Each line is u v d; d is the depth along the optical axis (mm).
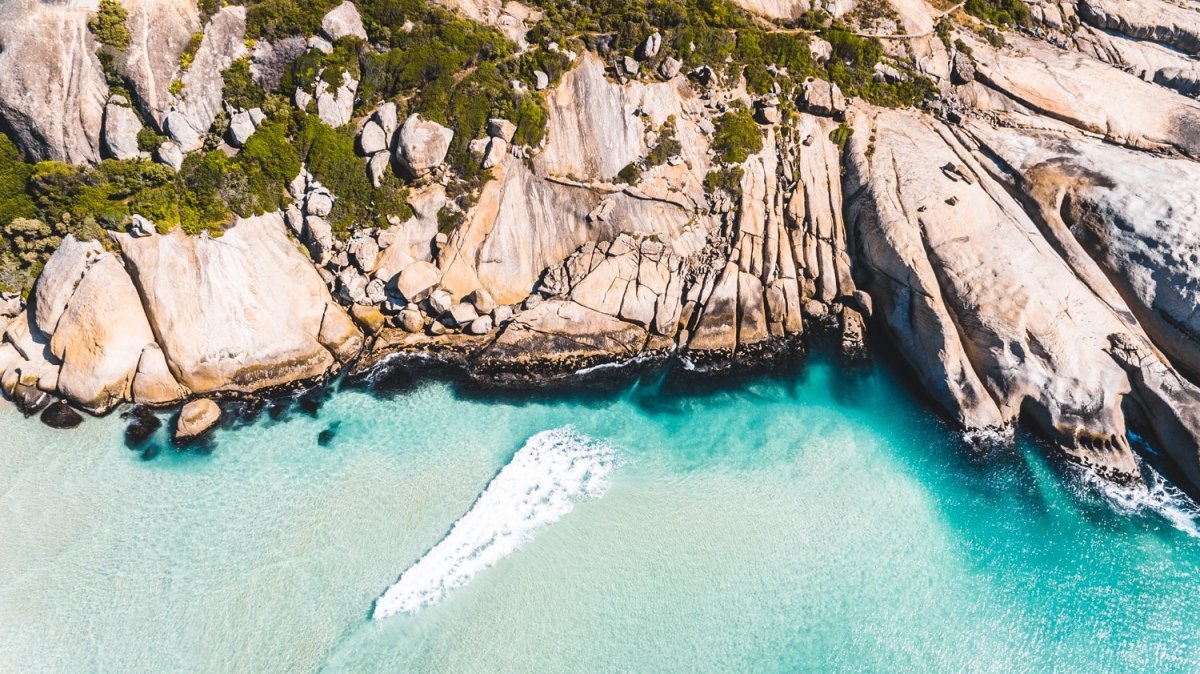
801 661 26938
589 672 26250
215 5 33844
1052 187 36719
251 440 32406
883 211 36500
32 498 30062
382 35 35594
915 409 34875
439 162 36281
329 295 35688
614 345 35969
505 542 29719
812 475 32562
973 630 27922
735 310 36875
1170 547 30172
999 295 33656
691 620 27766
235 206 34688
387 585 28125
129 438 32062
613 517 30766
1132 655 27234
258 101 35094
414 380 34844
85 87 32812
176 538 29109
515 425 33688
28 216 33188
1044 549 30266
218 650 26188
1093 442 32156
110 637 26391
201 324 33188
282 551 28875
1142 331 33781
